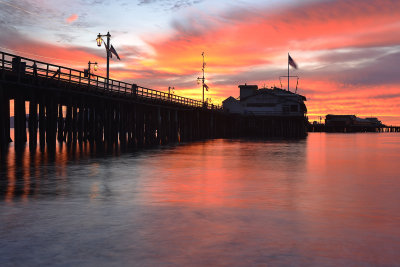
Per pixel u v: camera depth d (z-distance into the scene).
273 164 23.30
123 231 7.93
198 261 6.29
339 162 25.28
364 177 17.56
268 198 12.05
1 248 6.82
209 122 68.00
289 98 86.00
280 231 8.06
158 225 8.45
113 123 37.22
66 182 15.00
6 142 30.64
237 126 83.06
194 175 17.67
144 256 6.49
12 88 27.28
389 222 8.95
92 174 17.47
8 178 15.97
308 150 38.06
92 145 35.41
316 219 9.20
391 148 43.41
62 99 35.41
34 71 26.05
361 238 7.59
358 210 10.34
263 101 86.19
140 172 18.50
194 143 49.69
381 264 6.20
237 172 19.02
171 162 23.72
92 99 35.47
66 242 7.17
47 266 6.05
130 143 40.06
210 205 10.78
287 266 6.10
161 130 47.38
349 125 177.50
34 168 19.34
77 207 10.30
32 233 7.72
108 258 6.39
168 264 6.16
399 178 17.27
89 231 7.90
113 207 10.36
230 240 7.38
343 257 6.50
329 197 12.37
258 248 6.93
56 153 27.64
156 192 12.93
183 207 10.45
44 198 11.63
